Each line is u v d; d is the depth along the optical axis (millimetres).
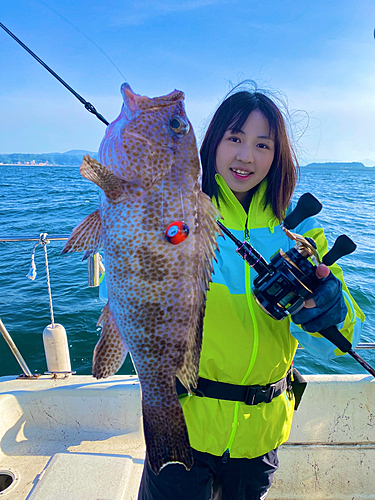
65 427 2250
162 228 1150
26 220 13680
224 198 1491
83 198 21516
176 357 1235
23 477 1943
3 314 5613
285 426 1443
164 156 1156
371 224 13766
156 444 1264
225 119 1403
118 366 1237
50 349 2422
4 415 2148
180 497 1326
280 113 1407
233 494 1410
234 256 1405
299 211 1248
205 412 1335
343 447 2164
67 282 7039
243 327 1323
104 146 1187
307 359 4641
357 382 2209
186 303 1208
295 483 2113
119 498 1724
